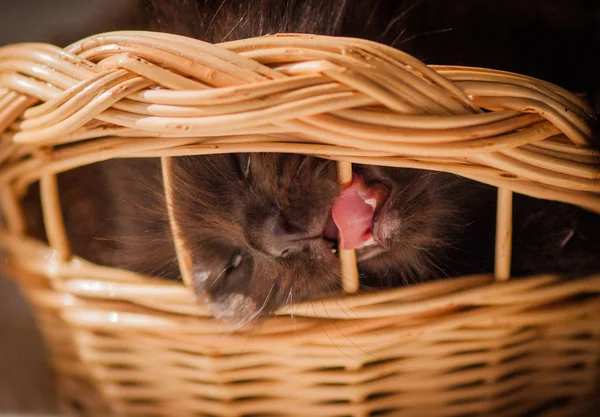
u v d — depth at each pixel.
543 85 0.36
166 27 0.43
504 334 0.40
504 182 0.37
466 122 0.35
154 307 0.41
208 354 0.40
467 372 0.41
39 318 0.45
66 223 0.45
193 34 0.43
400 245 0.42
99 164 0.45
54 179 0.42
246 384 0.41
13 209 0.44
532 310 0.40
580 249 0.42
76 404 0.46
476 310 0.39
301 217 0.40
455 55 0.43
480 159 0.36
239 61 0.35
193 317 0.40
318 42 0.35
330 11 0.43
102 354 0.43
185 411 0.43
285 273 0.40
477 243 0.43
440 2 0.43
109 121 0.36
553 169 0.36
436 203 0.42
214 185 0.42
